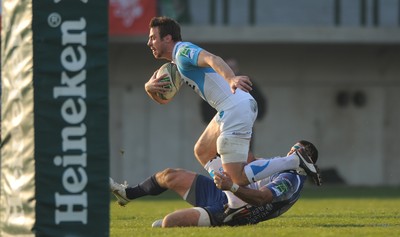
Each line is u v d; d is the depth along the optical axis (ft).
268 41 279.28
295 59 295.89
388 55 298.97
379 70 300.61
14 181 73.56
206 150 95.50
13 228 73.61
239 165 91.71
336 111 299.38
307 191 243.60
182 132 291.17
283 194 91.76
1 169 76.28
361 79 299.99
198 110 291.79
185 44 92.02
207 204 93.45
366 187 275.59
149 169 289.12
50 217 70.54
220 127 93.09
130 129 288.10
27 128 71.26
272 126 296.10
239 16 293.64
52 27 70.23
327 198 201.36
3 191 75.92
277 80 295.48
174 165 290.97
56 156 70.38
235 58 291.79
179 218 92.07
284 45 289.12
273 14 295.69
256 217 92.48
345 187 275.59
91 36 70.23
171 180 94.32
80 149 70.33
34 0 70.28
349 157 299.79
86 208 70.49
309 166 92.63
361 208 149.07
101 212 70.49
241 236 79.10
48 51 70.28
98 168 70.49
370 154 300.81
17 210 73.10
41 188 70.54
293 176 92.94
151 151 289.53
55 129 70.38
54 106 70.33
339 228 91.86
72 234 70.49
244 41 277.85
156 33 93.35
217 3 294.66
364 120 300.40
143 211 143.84
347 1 297.12
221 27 276.41
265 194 90.27
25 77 71.36
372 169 300.81
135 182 288.10
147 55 286.25
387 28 284.20
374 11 290.97
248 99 93.30
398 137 302.04
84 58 70.28
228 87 92.68
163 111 289.94
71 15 70.18
